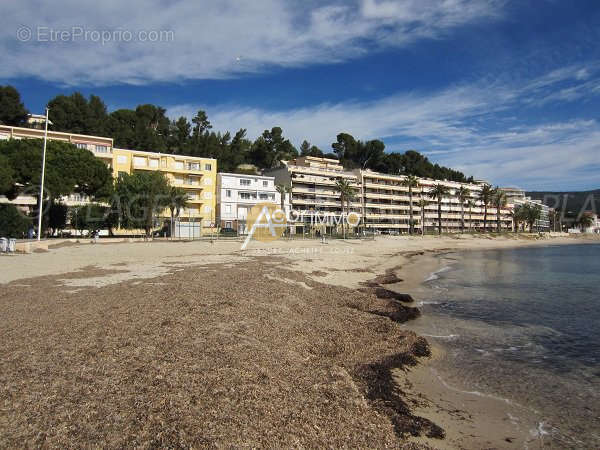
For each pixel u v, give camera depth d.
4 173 42.12
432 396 9.01
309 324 13.50
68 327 10.08
